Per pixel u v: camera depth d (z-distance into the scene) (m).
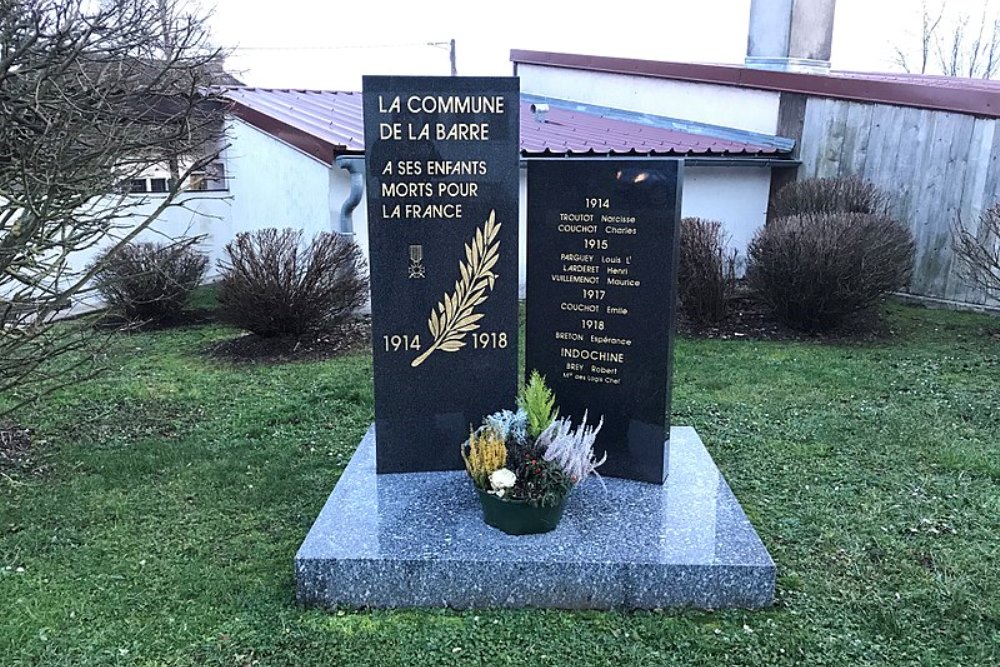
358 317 9.64
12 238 4.97
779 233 9.12
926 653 3.23
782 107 12.60
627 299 4.31
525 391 4.32
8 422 6.04
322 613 3.54
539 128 13.13
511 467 3.83
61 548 4.09
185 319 10.20
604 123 14.45
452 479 4.50
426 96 4.25
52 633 3.35
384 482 4.45
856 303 8.92
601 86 15.52
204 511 4.57
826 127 12.03
